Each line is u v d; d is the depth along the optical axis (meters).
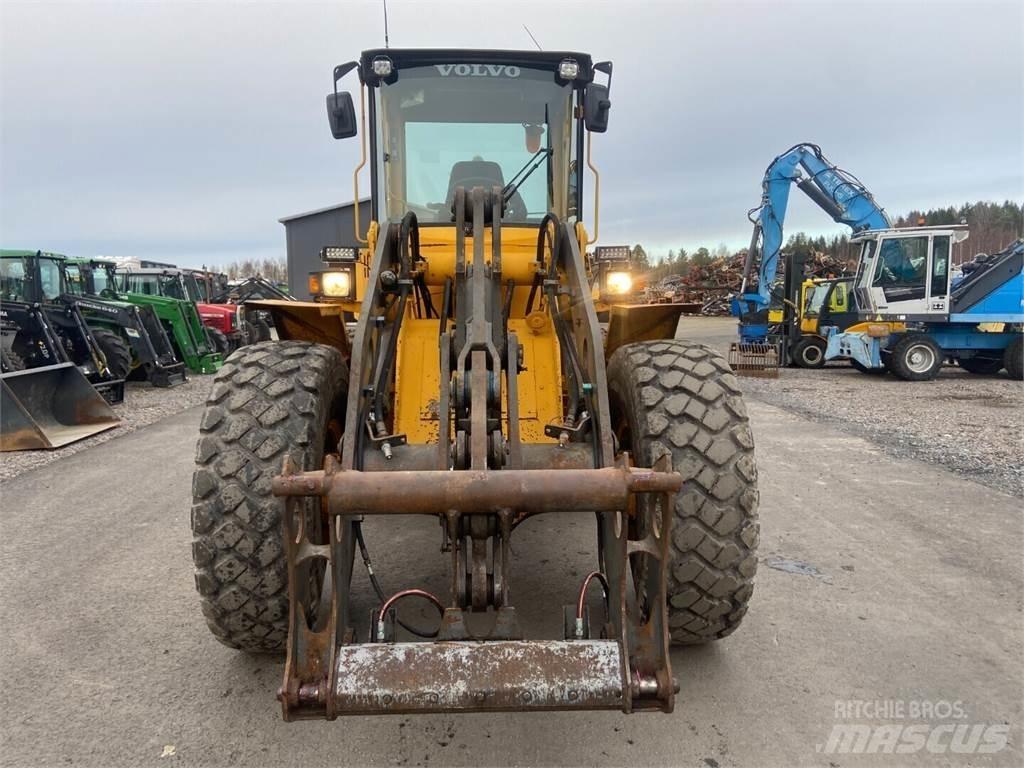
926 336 12.55
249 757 2.23
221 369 2.55
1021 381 12.50
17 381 7.19
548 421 3.29
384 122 3.96
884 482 5.34
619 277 3.51
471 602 2.03
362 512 1.82
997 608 3.22
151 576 3.64
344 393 2.92
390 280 2.81
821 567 3.69
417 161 4.01
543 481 1.83
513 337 2.58
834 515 4.55
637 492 1.84
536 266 3.40
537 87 3.99
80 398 7.87
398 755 2.23
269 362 2.55
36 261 10.70
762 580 3.52
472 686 1.74
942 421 8.05
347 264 3.61
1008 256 12.66
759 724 2.38
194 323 13.83
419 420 3.24
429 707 1.73
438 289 3.79
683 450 2.36
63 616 3.19
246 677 2.68
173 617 3.17
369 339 2.60
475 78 3.94
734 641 2.92
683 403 2.42
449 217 4.02
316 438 2.44
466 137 4.02
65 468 6.07
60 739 2.31
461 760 2.21
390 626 2.04
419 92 3.95
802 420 8.16
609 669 1.78
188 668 2.74
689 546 2.33
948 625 3.06
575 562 3.73
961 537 4.13
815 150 15.44
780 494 5.02
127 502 5.01
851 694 2.55
